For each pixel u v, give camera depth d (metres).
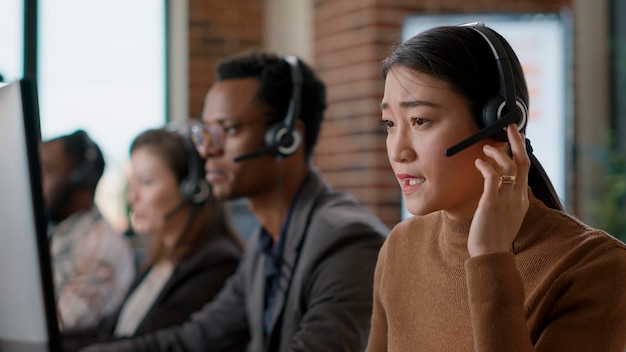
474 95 1.31
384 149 5.25
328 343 2.02
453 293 1.43
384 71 1.39
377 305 1.65
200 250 2.97
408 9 5.28
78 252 3.59
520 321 1.24
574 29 5.46
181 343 2.65
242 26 6.33
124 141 5.84
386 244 1.64
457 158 1.31
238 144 2.27
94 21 5.84
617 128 5.45
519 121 1.33
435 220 1.54
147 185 3.06
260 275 2.36
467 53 1.31
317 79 2.39
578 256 1.30
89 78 5.80
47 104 5.71
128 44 5.94
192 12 6.20
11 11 4.22
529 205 1.37
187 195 3.01
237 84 2.29
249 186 2.28
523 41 4.71
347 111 5.41
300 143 2.29
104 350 2.63
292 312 2.17
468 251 1.38
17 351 1.53
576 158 5.38
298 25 6.00
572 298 1.27
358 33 5.33
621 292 1.26
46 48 5.71
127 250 3.79
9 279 1.52
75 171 3.71
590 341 1.25
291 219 2.25
